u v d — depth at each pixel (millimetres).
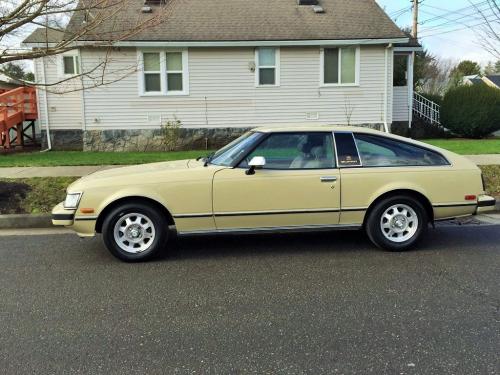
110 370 3143
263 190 5535
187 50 16562
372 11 18156
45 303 4309
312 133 5801
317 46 16844
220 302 4293
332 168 5680
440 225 7273
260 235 6719
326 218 5691
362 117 17359
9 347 3477
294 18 17594
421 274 5008
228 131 17125
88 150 16812
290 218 5621
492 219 7637
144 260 5527
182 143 17047
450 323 3805
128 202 5457
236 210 5531
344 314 3998
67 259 5676
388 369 3115
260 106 17125
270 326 3785
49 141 17422
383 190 5691
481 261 5449
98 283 4824
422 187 5754
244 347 3441
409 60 18812
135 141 16906
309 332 3670
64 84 16859
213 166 5676
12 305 4270
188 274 5078
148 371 3125
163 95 16781
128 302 4316
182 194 5445
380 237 5781
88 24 7840
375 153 5836
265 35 16547
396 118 19156
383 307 4137
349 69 17141
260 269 5227
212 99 16953
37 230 7277
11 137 20953
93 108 16672
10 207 8047
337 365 3172
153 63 16594
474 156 12664
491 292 4477
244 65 16859
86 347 3467
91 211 5383
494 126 18969
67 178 9891
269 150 5672
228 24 17016
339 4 18609
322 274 5039
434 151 5938
